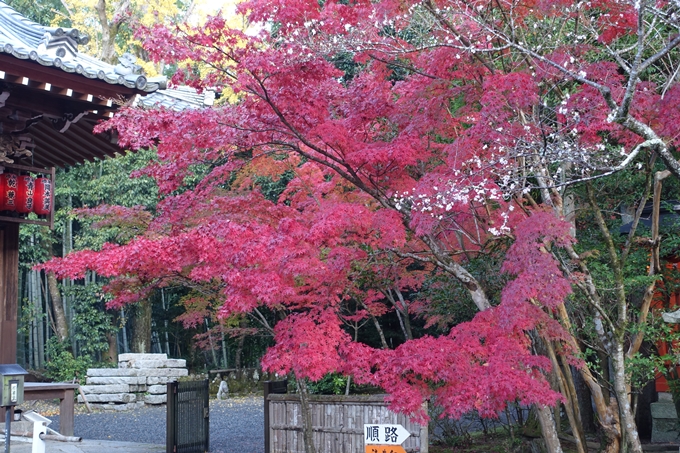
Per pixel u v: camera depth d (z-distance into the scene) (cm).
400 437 514
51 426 1288
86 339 2044
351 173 599
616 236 782
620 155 545
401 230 568
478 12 594
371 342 1781
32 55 575
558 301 483
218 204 662
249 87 561
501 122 540
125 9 1777
